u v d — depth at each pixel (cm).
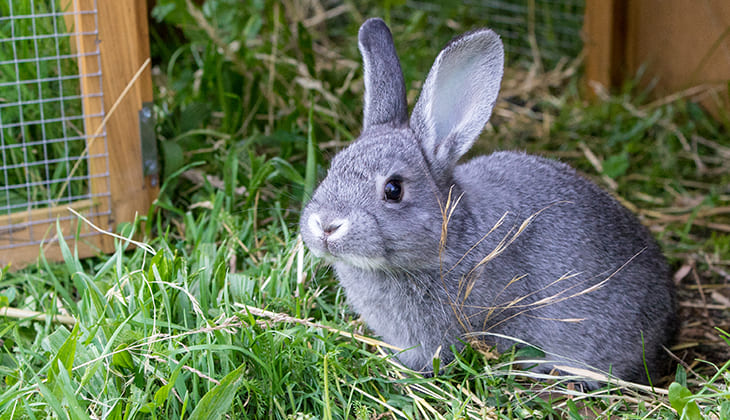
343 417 91
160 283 94
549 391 95
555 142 134
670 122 136
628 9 143
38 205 113
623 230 102
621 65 145
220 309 96
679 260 117
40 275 106
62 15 111
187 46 129
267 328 93
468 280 95
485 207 97
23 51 114
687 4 137
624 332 100
